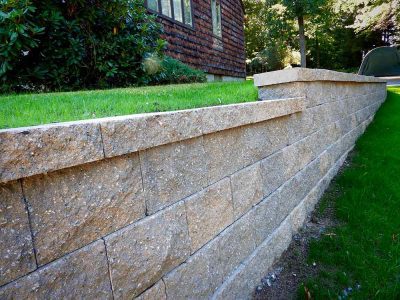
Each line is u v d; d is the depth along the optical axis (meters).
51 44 4.68
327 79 3.61
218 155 1.82
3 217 0.91
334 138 4.03
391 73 13.59
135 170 1.31
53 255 1.03
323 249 2.58
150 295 1.36
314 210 3.21
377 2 16.53
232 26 13.13
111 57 5.38
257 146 2.23
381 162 4.26
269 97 3.05
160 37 6.89
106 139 1.16
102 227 1.18
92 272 1.14
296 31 19.66
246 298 2.03
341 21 24.30
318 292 2.12
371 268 2.35
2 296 0.90
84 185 1.12
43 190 1.01
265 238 2.30
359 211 3.09
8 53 4.21
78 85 5.05
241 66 14.57
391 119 6.37
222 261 1.83
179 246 1.52
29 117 1.84
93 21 5.14
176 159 1.52
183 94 3.45
